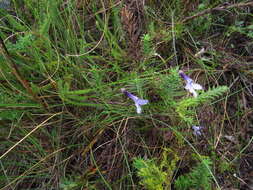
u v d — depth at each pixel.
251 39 0.29
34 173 0.24
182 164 0.24
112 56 0.27
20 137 0.24
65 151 0.25
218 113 0.27
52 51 0.24
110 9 0.28
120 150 0.24
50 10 0.22
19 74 0.19
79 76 0.25
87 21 0.28
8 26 0.27
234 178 0.24
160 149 0.25
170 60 0.28
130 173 0.22
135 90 0.25
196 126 0.25
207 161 0.20
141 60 0.25
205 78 0.28
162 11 0.30
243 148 0.26
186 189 0.22
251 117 0.27
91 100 0.25
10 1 0.27
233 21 0.30
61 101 0.25
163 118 0.25
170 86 0.22
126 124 0.25
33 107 0.24
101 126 0.24
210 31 0.30
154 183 0.19
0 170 0.23
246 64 0.28
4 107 0.22
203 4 0.29
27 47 0.22
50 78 0.22
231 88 0.28
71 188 0.22
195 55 0.27
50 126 0.25
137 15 0.29
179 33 0.28
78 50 0.27
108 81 0.26
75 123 0.25
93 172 0.22
